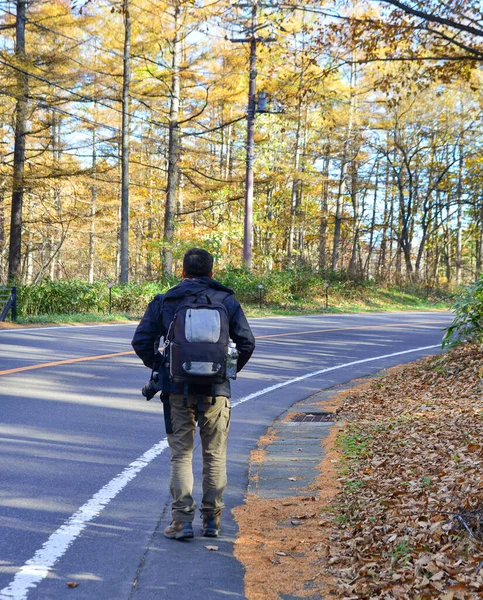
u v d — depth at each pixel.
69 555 4.07
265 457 6.91
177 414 4.42
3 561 3.93
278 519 4.92
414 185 49.03
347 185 47.94
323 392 11.22
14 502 5.00
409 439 7.05
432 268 64.75
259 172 42.53
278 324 23.52
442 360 11.80
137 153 43.78
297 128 38.72
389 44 9.41
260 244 48.34
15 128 28.84
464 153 46.38
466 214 58.62
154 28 29.28
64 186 37.09
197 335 4.25
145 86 33.16
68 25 27.20
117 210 42.53
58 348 14.56
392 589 3.49
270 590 3.69
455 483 5.09
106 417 8.25
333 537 4.44
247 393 10.73
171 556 4.14
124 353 14.19
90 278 45.72
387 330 22.47
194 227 39.25
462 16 8.65
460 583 3.43
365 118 40.53
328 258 57.47
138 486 5.58
